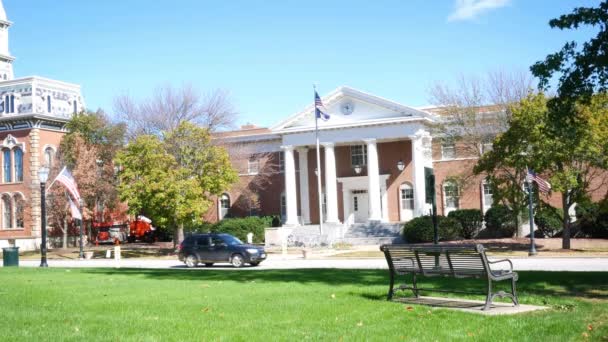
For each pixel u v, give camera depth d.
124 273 22.05
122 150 47.25
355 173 53.75
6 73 75.38
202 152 43.97
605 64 15.34
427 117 47.88
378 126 49.59
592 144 31.16
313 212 55.03
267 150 58.19
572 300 12.20
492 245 38.09
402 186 51.78
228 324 10.08
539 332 9.02
